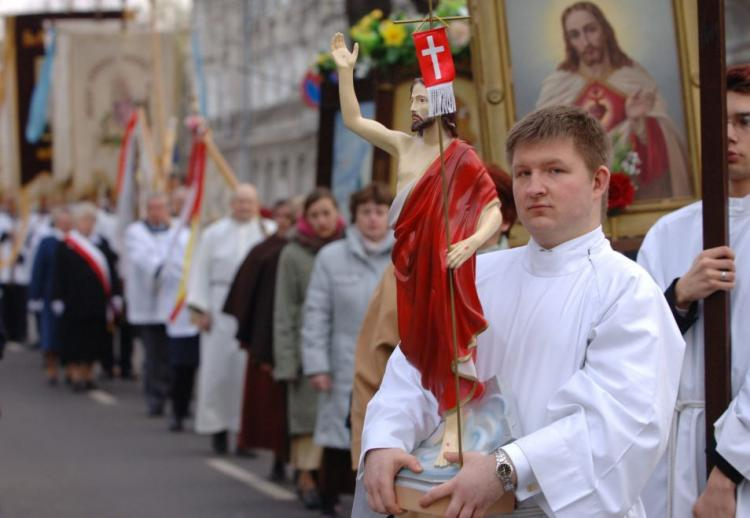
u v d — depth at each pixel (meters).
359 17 10.62
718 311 3.92
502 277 3.39
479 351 3.32
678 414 4.11
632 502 3.09
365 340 5.47
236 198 11.12
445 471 3.13
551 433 3.05
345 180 9.56
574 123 3.23
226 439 11.05
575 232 3.27
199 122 12.63
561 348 3.20
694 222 4.35
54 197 22.36
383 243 7.62
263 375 9.52
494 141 5.75
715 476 3.84
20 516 8.34
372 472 3.21
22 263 21.80
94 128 22.08
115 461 10.59
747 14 16.69
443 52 3.08
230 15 42.47
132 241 13.56
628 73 5.63
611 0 5.62
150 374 13.52
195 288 11.02
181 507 8.70
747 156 4.11
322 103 9.56
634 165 5.63
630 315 3.14
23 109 23.94
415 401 3.33
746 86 4.09
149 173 17.25
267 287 9.09
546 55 5.69
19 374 17.53
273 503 8.88
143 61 21.98
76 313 15.38
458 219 3.16
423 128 3.25
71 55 21.97
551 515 3.04
